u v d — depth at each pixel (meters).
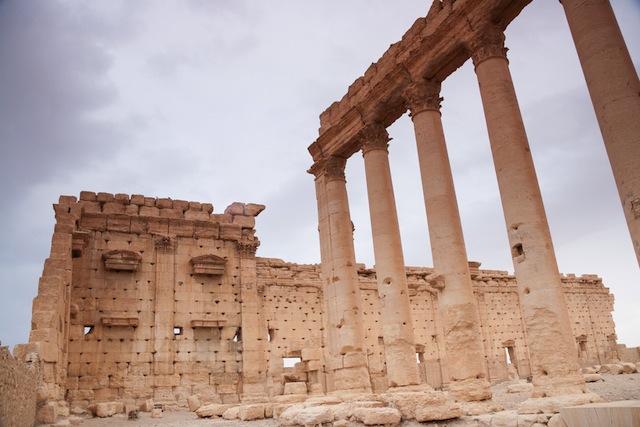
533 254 16.83
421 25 23.33
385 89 24.61
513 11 19.89
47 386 24.25
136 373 34.06
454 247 20.44
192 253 38.34
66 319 30.88
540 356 16.03
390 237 24.22
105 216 36.31
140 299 35.69
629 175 14.07
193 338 36.50
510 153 18.06
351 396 23.33
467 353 19.11
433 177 21.48
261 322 41.09
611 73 14.88
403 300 23.28
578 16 15.87
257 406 25.44
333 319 26.50
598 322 63.03
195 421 26.73
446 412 16.98
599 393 22.53
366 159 25.86
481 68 19.66
